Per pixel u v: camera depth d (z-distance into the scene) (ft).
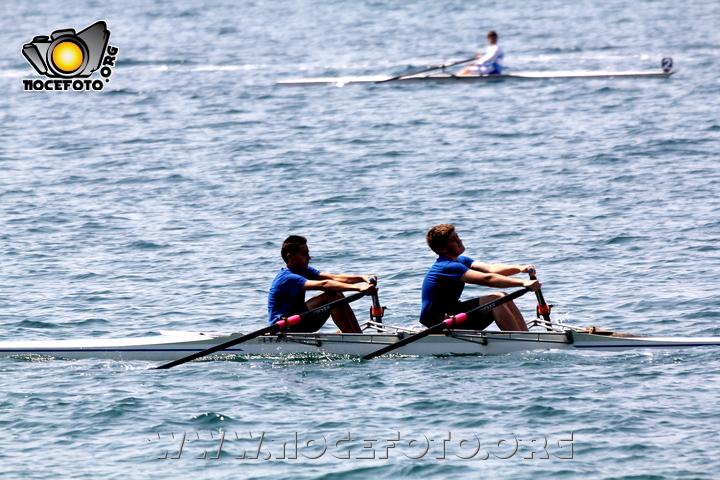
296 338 122.42
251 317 136.87
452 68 472.03
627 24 654.53
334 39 619.67
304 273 125.39
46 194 224.74
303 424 94.17
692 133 279.49
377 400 101.30
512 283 118.83
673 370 109.70
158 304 143.43
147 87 440.45
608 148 263.49
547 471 82.48
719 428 89.86
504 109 346.54
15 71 497.05
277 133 311.47
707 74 415.23
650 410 95.25
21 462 84.99
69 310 140.36
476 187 221.87
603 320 131.75
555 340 120.98
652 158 247.70
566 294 144.05
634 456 84.53
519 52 532.73
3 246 177.17
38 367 117.19
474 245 172.86
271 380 110.11
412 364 117.19
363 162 258.16
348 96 396.78
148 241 180.86
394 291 148.46
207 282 154.61
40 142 304.71
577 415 94.63
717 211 189.98
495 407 97.86
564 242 172.65
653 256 161.79
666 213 190.49
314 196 217.36
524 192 215.10
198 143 296.71
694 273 151.12
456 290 122.62
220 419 95.55
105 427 93.56
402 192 219.00
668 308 135.23
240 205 210.38
